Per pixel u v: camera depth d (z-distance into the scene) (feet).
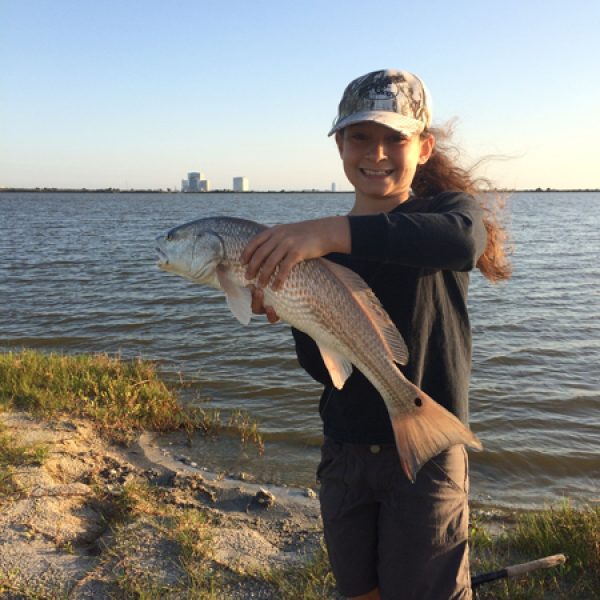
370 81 8.66
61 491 15.76
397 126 8.45
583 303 53.98
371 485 8.72
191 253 8.34
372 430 8.63
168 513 15.28
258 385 29.96
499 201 10.40
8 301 55.42
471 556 13.88
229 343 39.22
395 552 8.39
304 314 7.97
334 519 9.09
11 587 11.57
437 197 8.50
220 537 14.30
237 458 21.31
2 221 198.29
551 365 34.27
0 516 14.26
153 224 189.16
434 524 8.22
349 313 7.97
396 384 7.90
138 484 17.31
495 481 20.22
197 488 17.74
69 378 26.58
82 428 21.81
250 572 12.63
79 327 44.62
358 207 9.56
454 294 8.77
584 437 23.93
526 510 17.99
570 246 112.68
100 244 117.70
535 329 43.52
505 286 63.82
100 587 11.83
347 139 9.06
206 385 29.96
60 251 103.30
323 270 7.96
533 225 178.09
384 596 8.50
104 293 60.13
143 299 56.49
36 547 13.08
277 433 23.70
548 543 13.87
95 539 13.98
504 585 12.39
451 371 8.55
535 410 26.86
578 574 12.89
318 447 22.63
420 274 8.42
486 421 25.45
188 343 39.32
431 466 8.34
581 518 14.73
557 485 19.99
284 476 19.93
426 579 8.20
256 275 7.25
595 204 444.55
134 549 13.29
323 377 9.64
